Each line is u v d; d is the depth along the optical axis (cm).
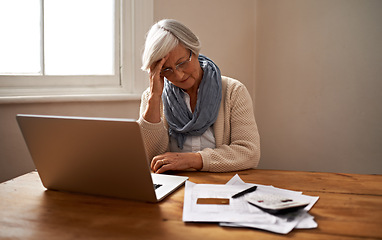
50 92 245
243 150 172
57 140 124
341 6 261
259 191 132
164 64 173
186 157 163
